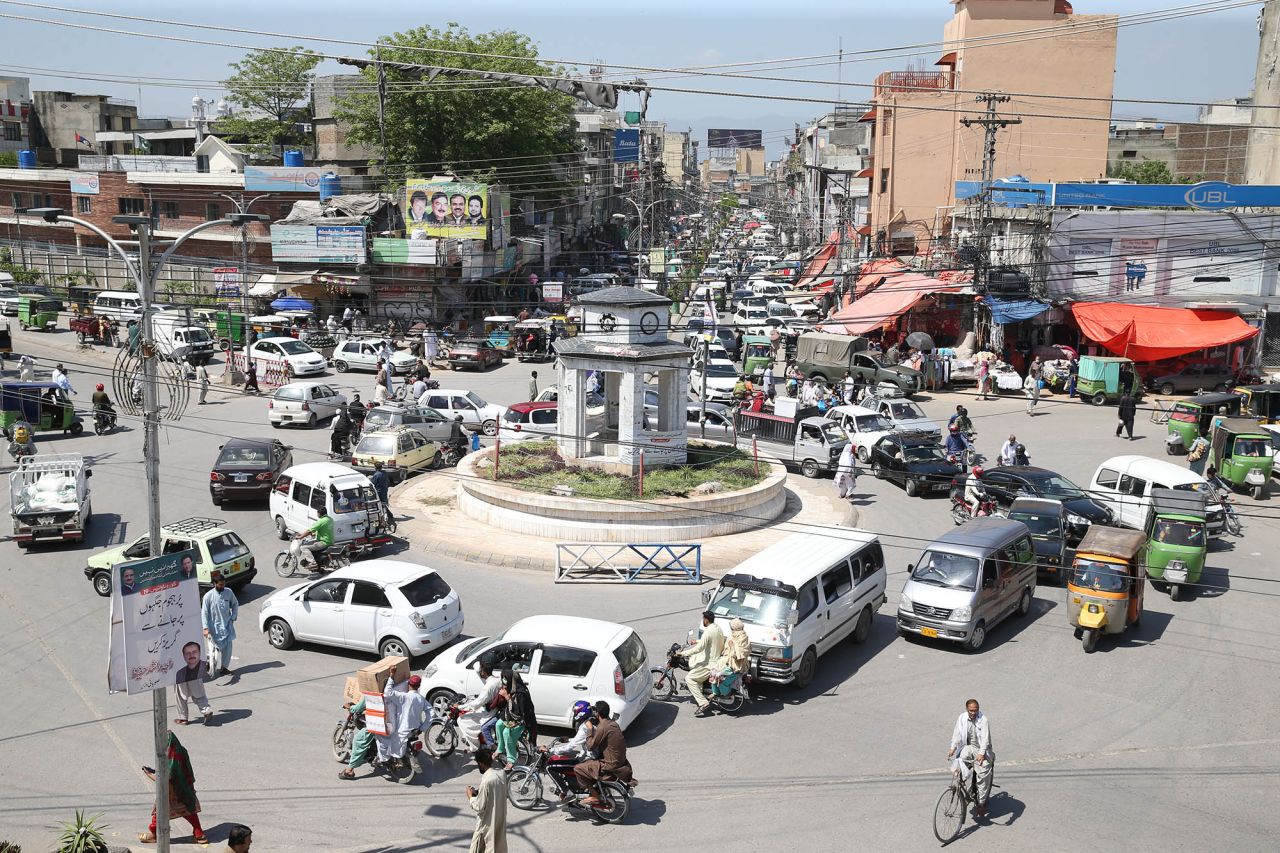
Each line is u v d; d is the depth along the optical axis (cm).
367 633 1828
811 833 1318
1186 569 2228
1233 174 8025
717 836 1310
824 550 1961
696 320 5662
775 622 1731
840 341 4703
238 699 1700
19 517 2409
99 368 4781
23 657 1862
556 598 2177
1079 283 4753
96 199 6600
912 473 3081
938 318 5144
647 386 3728
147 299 1362
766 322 5938
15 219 7038
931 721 1659
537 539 2523
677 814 1368
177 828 1321
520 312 6166
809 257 8575
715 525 2555
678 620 2056
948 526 2773
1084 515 2631
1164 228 4622
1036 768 1513
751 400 3809
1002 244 4847
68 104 9894
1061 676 1847
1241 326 4400
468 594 2191
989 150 4750
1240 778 1484
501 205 6050
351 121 6900
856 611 1956
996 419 4106
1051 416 4156
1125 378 4316
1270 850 1295
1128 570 1964
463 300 5881
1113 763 1528
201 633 1232
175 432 3694
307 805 1382
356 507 2369
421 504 2831
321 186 5938
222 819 1343
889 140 6694
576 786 1366
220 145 7288
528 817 1370
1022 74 6200
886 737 1598
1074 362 4550
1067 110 6219
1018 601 2136
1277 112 5578
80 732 1589
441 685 1619
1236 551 2650
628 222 10375
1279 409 3659
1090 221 4681
